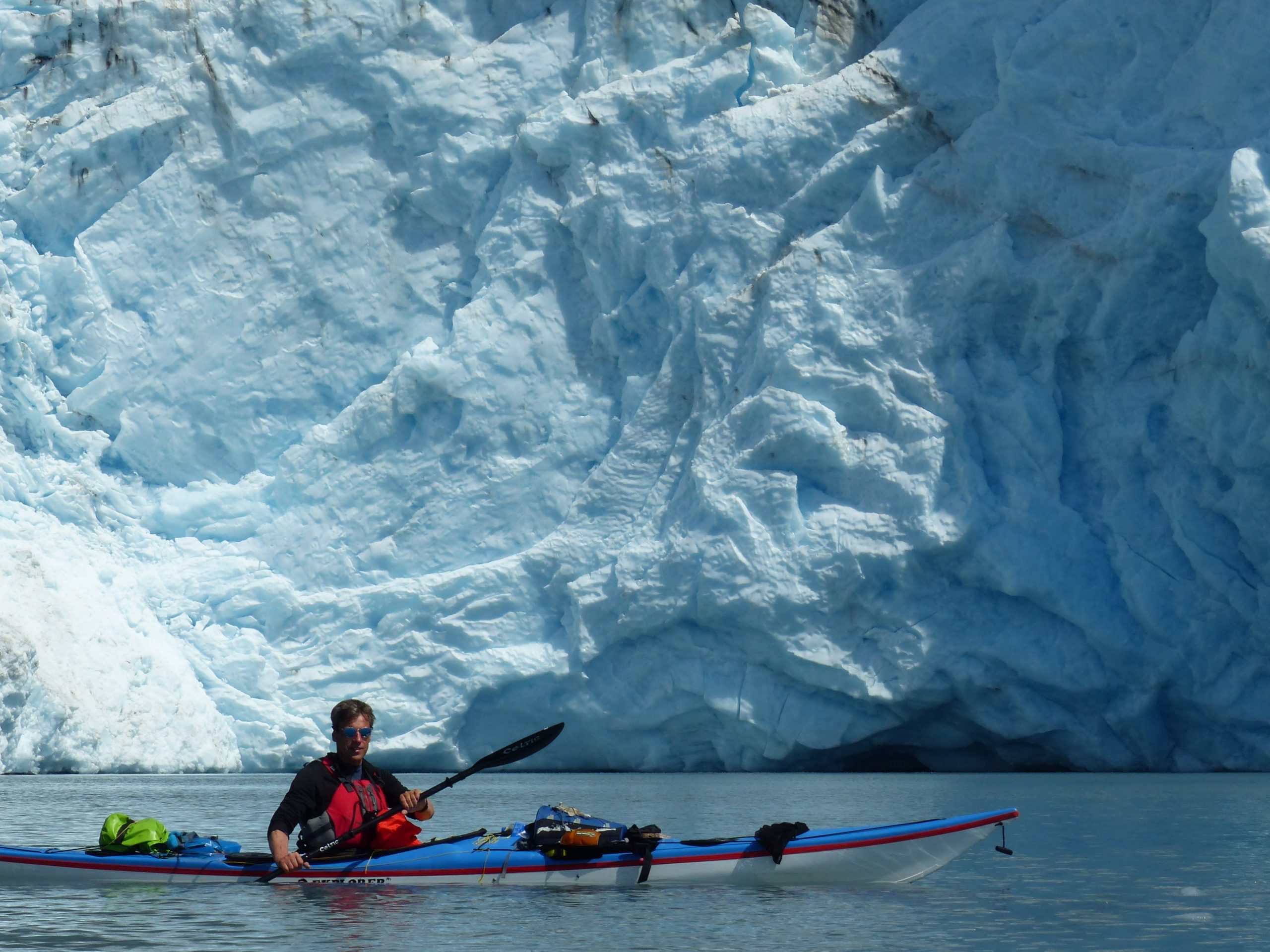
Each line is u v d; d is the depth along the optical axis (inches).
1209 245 1090.7
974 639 1153.4
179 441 1501.0
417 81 1514.5
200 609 1379.2
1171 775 1091.9
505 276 1451.8
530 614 1320.1
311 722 1295.5
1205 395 1135.0
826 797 815.1
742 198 1364.4
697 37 1465.3
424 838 543.5
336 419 1464.1
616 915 341.4
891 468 1190.9
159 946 298.0
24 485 1411.2
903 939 306.0
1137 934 312.8
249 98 1533.0
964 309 1224.8
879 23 1423.5
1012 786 944.9
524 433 1419.8
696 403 1320.1
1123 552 1156.5
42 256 1505.9
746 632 1205.1
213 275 1533.0
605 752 1296.8
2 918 338.0
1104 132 1215.6
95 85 1551.4
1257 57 1162.6
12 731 1144.8
